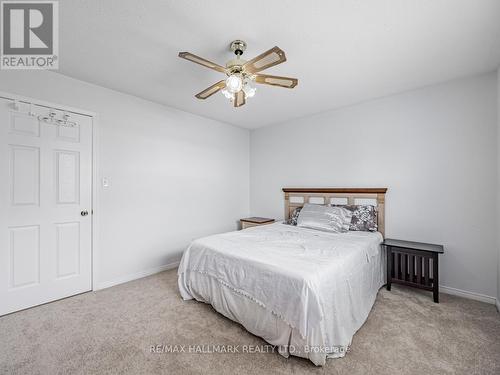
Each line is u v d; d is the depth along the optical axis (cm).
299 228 315
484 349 166
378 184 304
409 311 218
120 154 285
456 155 252
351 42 187
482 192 239
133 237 297
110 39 185
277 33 176
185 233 355
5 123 212
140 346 171
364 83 260
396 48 195
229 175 425
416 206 276
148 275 310
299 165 387
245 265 187
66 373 146
